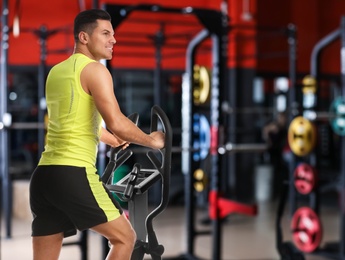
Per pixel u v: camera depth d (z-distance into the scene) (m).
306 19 20.95
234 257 11.10
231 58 17.05
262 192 19.33
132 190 4.85
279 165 20.72
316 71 12.30
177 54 16.17
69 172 4.61
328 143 21.73
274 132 19.03
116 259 4.68
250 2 18.19
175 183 18.95
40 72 13.62
